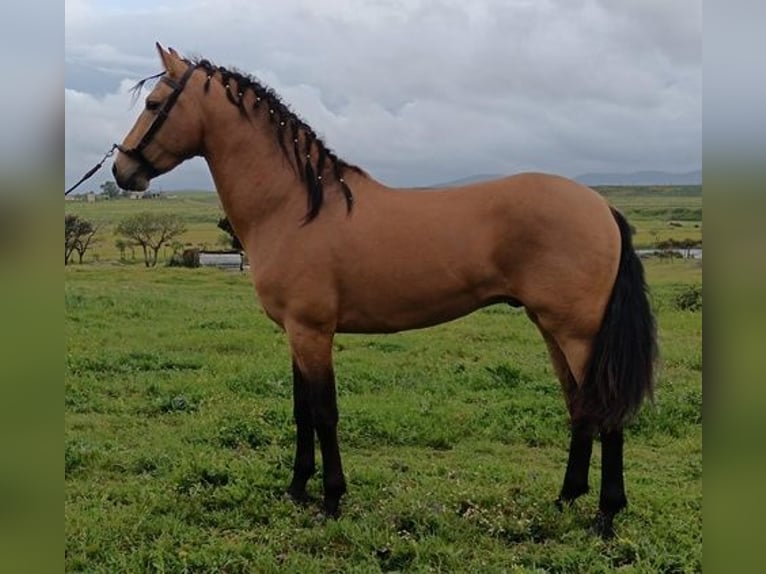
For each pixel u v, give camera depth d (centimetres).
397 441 571
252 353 895
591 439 396
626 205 4453
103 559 361
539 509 413
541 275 369
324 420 398
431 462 523
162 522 396
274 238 398
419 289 383
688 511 421
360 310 393
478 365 839
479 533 388
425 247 379
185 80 407
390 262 381
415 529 393
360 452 548
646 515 411
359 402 659
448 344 973
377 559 358
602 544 373
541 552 369
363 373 776
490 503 427
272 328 1079
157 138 407
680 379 763
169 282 1955
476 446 570
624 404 361
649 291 378
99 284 1780
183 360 824
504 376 774
